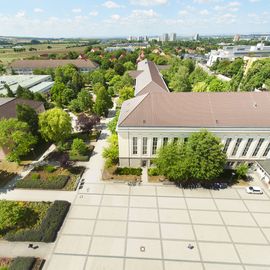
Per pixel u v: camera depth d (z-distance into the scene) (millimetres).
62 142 53625
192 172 38469
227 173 44500
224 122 41375
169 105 43344
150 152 44938
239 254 29375
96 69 135000
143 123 41781
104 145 56469
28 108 51375
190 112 42625
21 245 30000
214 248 30094
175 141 43375
